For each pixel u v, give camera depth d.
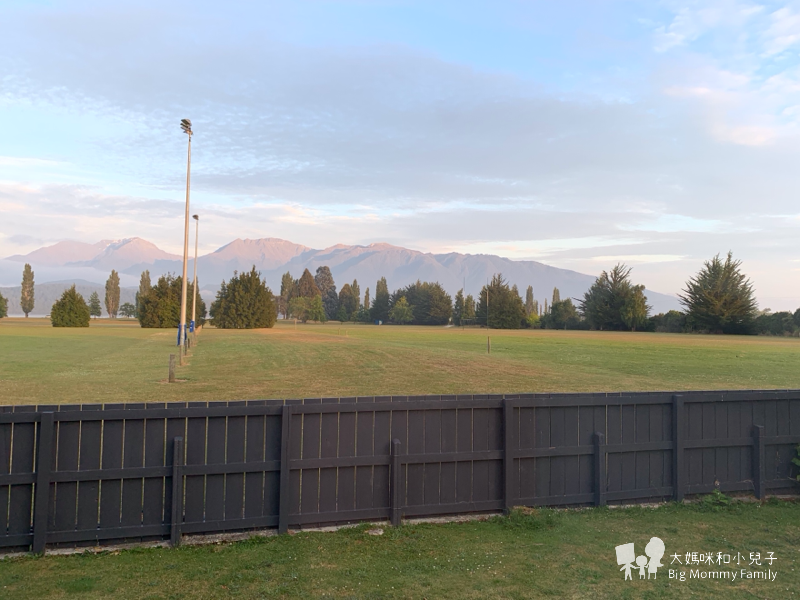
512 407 7.39
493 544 6.39
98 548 6.15
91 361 32.19
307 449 6.78
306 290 188.75
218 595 5.07
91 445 6.21
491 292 132.00
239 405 6.60
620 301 109.88
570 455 7.64
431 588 5.29
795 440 8.44
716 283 95.06
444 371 28.31
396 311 160.38
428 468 7.14
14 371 26.31
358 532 6.68
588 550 6.30
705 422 8.16
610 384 23.80
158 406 6.48
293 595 5.09
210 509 6.48
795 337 81.31
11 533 6.01
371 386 22.62
